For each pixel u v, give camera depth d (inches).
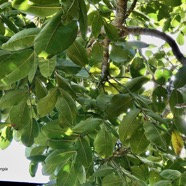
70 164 33.7
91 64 39.7
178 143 34.4
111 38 33.0
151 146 40.9
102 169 34.2
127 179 34.9
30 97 33.4
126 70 51.4
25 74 25.0
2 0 32.9
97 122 31.9
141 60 41.1
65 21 21.8
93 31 33.5
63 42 22.2
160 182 37.1
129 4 49.0
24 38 23.7
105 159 37.6
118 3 40.3
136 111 31.3
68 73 32.6
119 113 32.9
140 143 31.2
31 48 24.9
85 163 32.2
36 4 23.2
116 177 33.8
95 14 33.7
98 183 36.2
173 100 35.3
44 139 38.7
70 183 33.7
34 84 32.6
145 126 30.4
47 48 21.9
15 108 32.5
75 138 33.2
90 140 35.8
